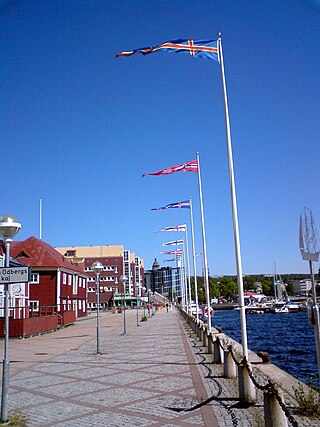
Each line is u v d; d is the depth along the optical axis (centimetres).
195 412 841
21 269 859
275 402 662
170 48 1440
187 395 995
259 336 4603
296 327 5953
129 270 11019
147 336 2777
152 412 856
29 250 5103
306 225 745
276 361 2534
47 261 4997
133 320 5212
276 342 3862
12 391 1121
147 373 1323
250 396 891
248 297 14588
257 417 783
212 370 1316
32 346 2358
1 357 1892
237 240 1253
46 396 1047
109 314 7406
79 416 849
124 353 1880
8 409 900
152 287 17262
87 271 10550
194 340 2348
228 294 15825
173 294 14762
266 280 17100
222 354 1460
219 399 936
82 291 6419
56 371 1444
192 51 1445
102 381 1220
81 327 4006
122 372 1365
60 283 5022
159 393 1030
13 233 896
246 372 903
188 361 1540
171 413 843
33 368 1534
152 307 8475
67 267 5338
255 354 1636
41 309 4694
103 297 10419
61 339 2759
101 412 874
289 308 10731
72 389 1123
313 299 717
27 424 803
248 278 17275
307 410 786
